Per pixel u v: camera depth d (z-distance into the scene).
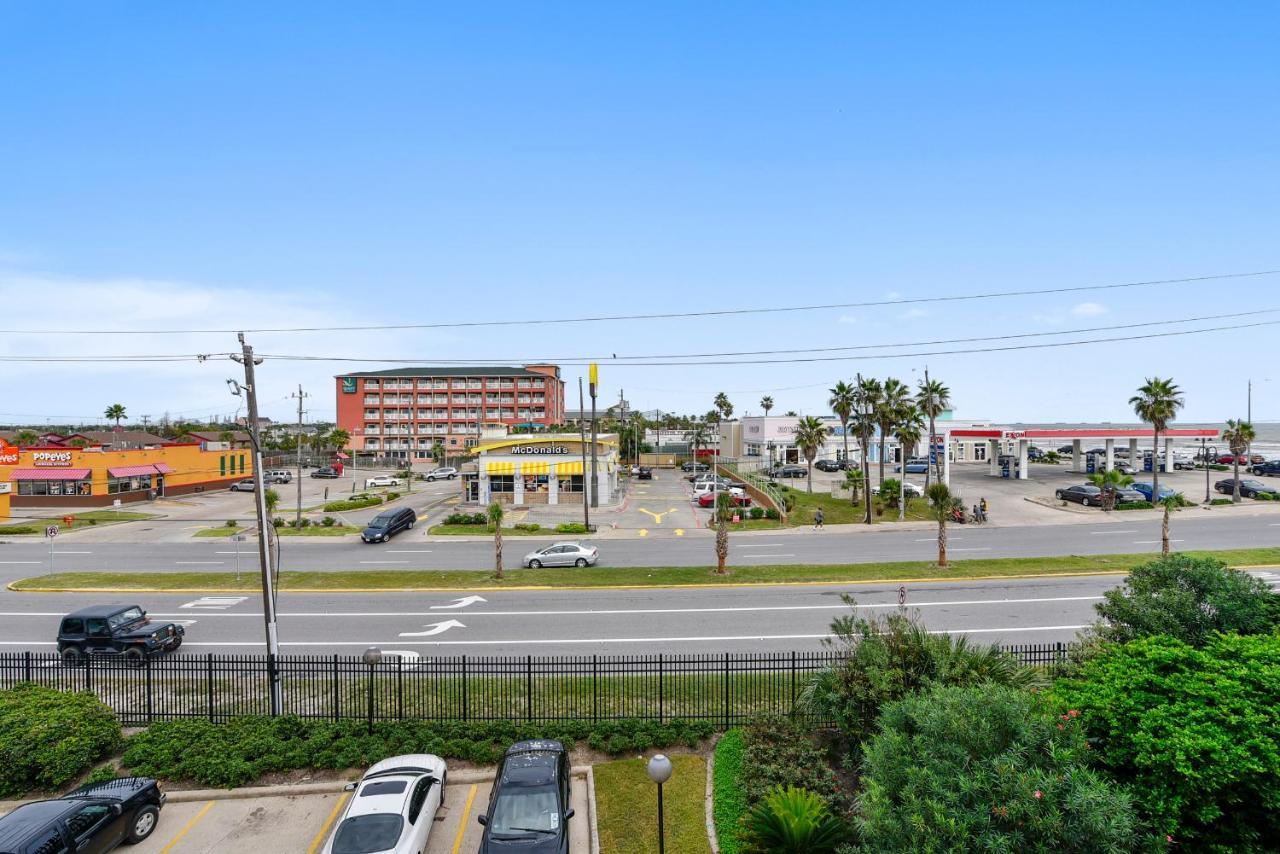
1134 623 15.73
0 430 152.62
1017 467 84.12
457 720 17.70
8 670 20.95
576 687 19.59
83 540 46.78
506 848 11.70
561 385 165.62
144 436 112.44
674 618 26.52
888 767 10.30
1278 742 9.47
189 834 13.86
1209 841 9.77
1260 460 84.44
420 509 61.97
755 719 16.00
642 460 122.38
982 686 11.72
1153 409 52.94
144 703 19.61
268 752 16.42
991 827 8.95
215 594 31.38
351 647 24.08
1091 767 10.55
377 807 12.33
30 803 12.91
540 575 33.72
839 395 64.44
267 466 111.50
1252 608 15.28
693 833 13.01
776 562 36.56
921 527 48.41
